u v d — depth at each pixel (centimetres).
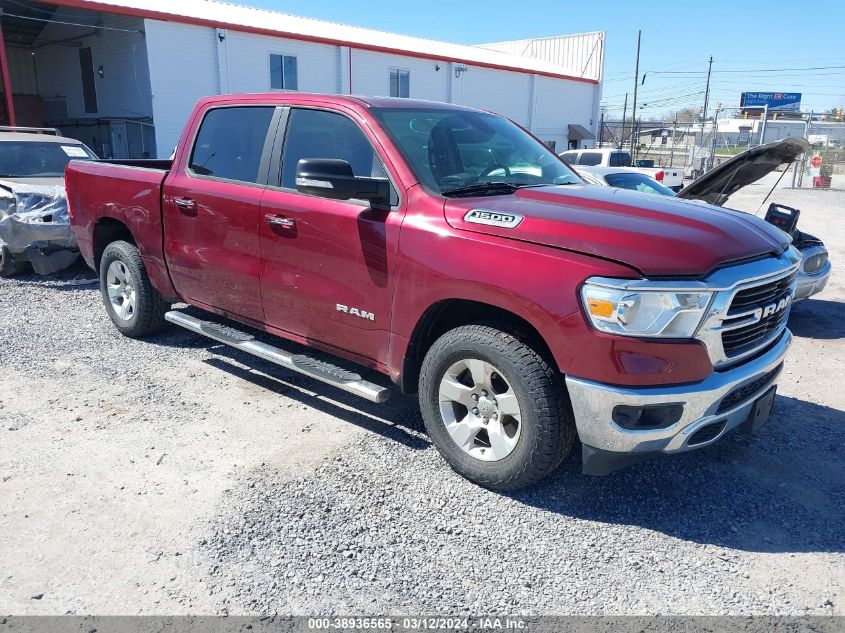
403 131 389
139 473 356
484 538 308
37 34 2655
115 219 564
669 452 307
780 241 352
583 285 293
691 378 294
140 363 522
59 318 648
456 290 330
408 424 423
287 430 411
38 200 772
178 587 271
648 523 323
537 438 315
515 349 317
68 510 322
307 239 396
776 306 331
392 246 355
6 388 467
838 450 401
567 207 342
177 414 430
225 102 473
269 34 2350
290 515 322
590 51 4172
